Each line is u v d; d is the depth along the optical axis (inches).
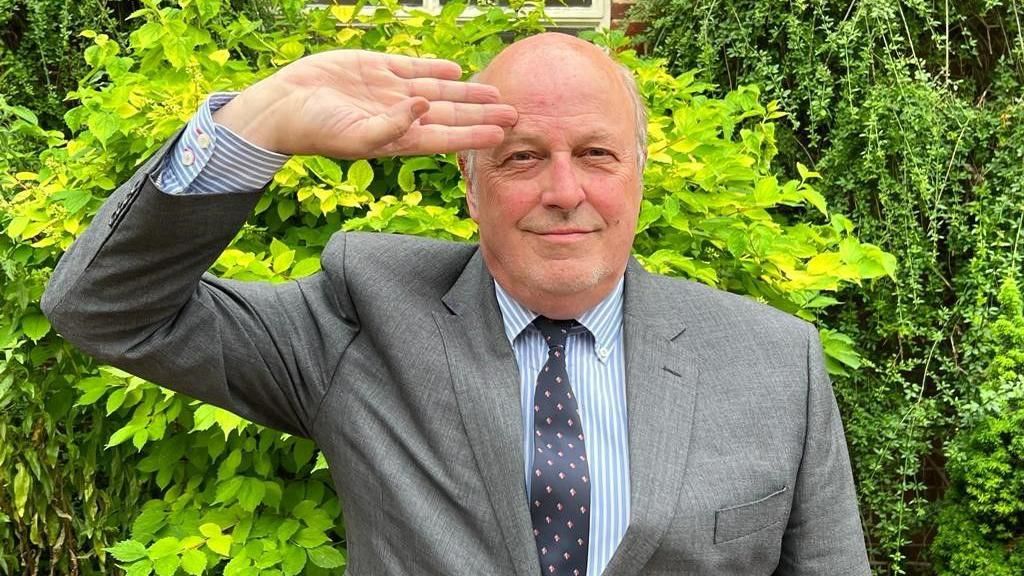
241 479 74.2
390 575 51.1
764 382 54.4
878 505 117.0
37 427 84.9
